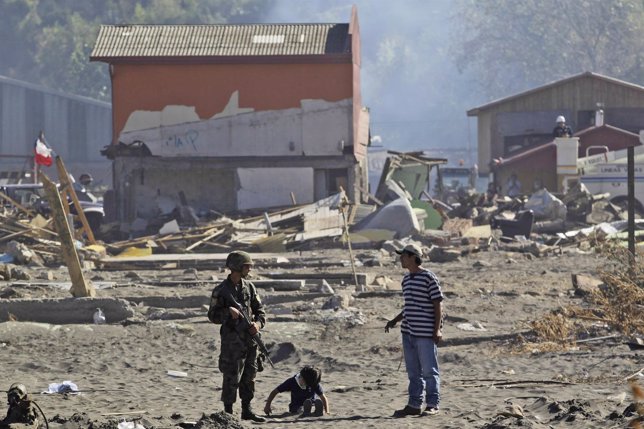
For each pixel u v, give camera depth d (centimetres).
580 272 7644
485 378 3716
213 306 2797
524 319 5200
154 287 6588
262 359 2870
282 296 5900
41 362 4234
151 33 13175
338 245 10112
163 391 3581
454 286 6706
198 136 12781
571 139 13325
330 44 12875
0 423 2598
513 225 11119
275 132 12744
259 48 12812
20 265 8431
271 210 12181
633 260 5572
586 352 4147
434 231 10600
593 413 2752
